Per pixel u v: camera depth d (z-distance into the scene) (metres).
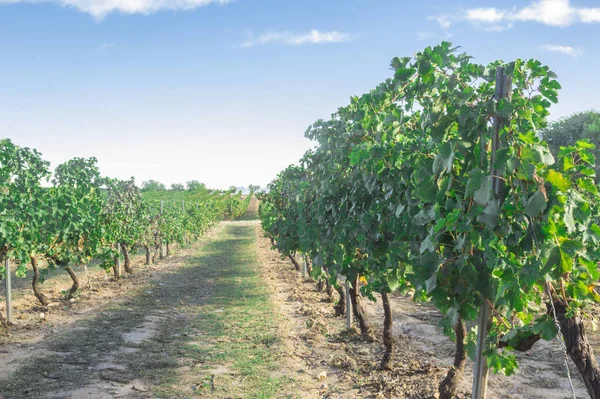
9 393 6.05
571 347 3.39
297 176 10.56
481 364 3.62
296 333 9.09
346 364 7.18
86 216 12.22
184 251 25.17
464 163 3.40
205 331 9.38
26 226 9.94
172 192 55.66
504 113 3.09
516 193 3.06
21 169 10.24
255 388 6.31
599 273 3.08
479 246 3.30
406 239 4.61
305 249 7.86
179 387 6.36
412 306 11.52
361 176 5.77
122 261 21.20
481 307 3.57
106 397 5.99
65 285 14.33
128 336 8.92
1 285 14.24
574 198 3.00
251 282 15.34
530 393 6.09
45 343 8.16
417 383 6.22
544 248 2.86
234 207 52.97
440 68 3.85
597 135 32.66
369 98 5.18
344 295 10.41
